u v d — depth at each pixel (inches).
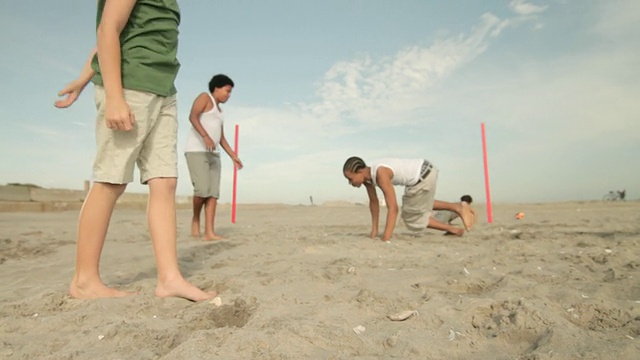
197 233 209.0
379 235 217.2
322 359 54.5
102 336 64.7
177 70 93.4
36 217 403.9
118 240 204.5
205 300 86.5
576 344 56.2
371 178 192.7
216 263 130.7
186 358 53.7
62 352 59.1
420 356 56.8
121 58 85.7
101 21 82.8
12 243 193.5
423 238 194.7
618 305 74.3
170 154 92.7
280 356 55.1
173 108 94.7
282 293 89.0
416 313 72.6
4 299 93.2
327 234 227.5
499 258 130.1
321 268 117.7
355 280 102.6
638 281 95.2
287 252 152.9
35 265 137.1
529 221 294.4
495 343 61.0
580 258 125.5
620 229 210.2
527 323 64.2
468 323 68.2
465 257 137.5
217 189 199.9
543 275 103.7
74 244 190.7
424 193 199.9
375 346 59.8
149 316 78.1
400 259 135.6
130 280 113.7
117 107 81.6
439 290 94.4
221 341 59.9
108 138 85.8
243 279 102.0
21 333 69.4
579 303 73.9
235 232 249.0
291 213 500.1
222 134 204.4
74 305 83.7
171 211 92.1
